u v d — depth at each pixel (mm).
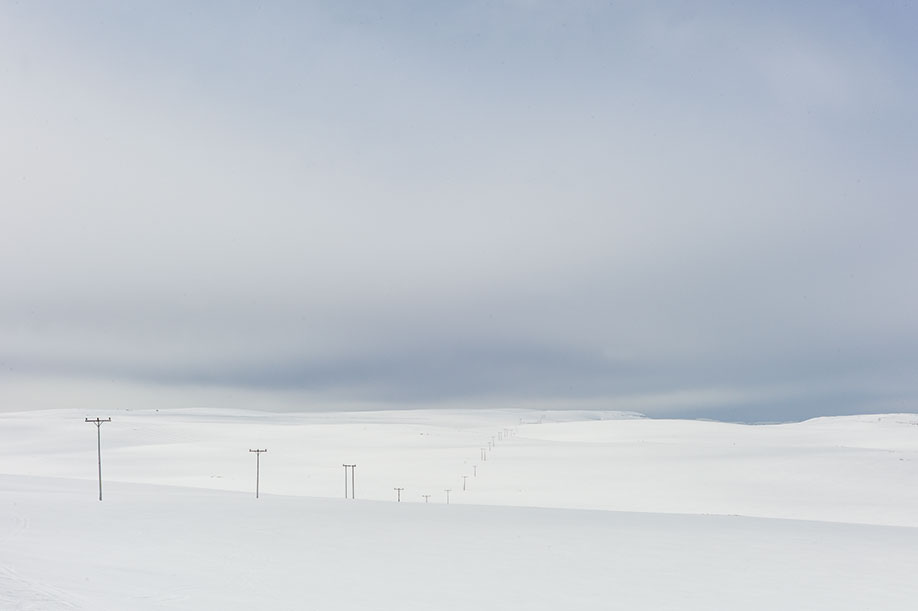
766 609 26391
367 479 143125
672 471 137250
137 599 24984
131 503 64188
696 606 26672
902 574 32500
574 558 36156
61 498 68812
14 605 22828
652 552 38125
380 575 31422
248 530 45625
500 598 27516
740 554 37594
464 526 48844
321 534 44156
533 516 56125
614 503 107188
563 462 156000
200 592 26703
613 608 26281
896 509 96562
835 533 45906
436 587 29219
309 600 26391
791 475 128375
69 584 26688
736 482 123375
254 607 24859
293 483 140875
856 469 132375
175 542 39812
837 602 27453
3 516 51906
